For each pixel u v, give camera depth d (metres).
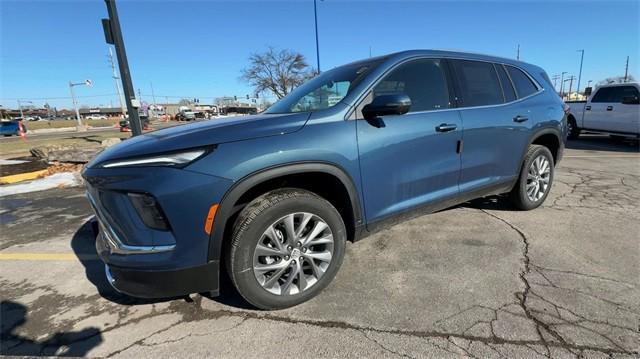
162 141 2.13
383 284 2.70
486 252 3.17
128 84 7.50
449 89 3.17
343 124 2.50
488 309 2.35
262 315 2.38
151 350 2.10
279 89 33.19
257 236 2.21
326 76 3.34
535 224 3.79
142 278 2.06
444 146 3.05
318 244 2.49
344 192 2.56
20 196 6.07
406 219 2.99
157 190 1.96
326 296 2.56
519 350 1.98
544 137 4.27
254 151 2.14
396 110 2.40
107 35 7.22
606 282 2.63
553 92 4.28
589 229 3.64
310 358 1.98
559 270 2.82
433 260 3.05
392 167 2.74
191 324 2.33
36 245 3.81
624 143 10.71
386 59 2.92
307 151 2.29
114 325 2.36
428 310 2.37
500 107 3.55
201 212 2.03
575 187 5.32
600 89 10.60
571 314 2.27
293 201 2.29
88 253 3.57
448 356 1.96
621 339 2.03
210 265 2.13
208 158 2.05
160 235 2.04
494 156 3.52
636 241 3.34
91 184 2.14
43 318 2.46
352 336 2.15
